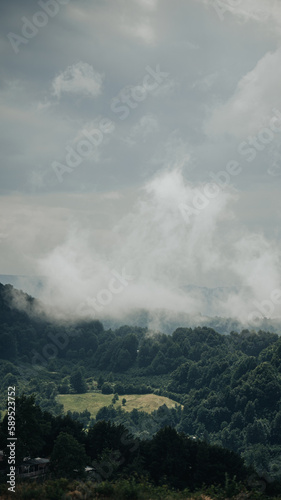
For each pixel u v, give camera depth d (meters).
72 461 97.44
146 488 67.19
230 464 100.50
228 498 68.06
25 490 62.34
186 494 68.38
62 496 59.62
